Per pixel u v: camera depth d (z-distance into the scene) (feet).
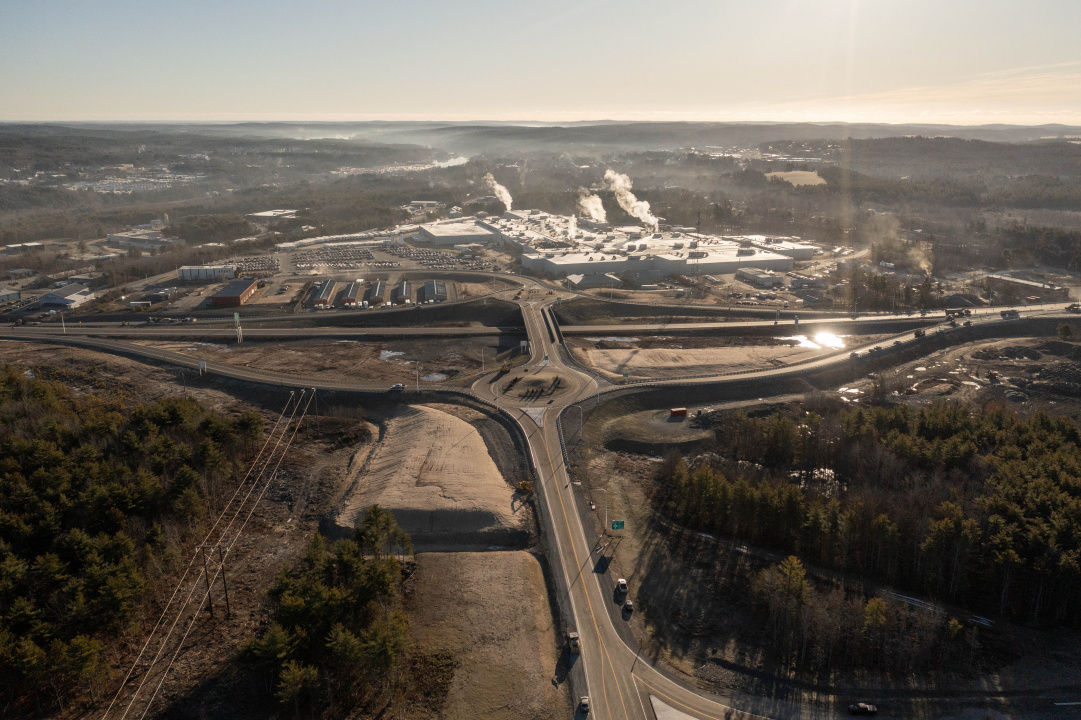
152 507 386.93
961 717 270.05
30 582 313.53
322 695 264.11
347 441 519.60
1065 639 317.22
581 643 304.91
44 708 268.41
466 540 386.73
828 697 278.67
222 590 344.69
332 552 365.81
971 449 449.48
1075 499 370.12
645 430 536.83
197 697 275.18
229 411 564.71
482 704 269.85
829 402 578.66
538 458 470.80
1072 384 645.51
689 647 305.32
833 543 365.61
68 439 440.45
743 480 405.80
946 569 346.54
